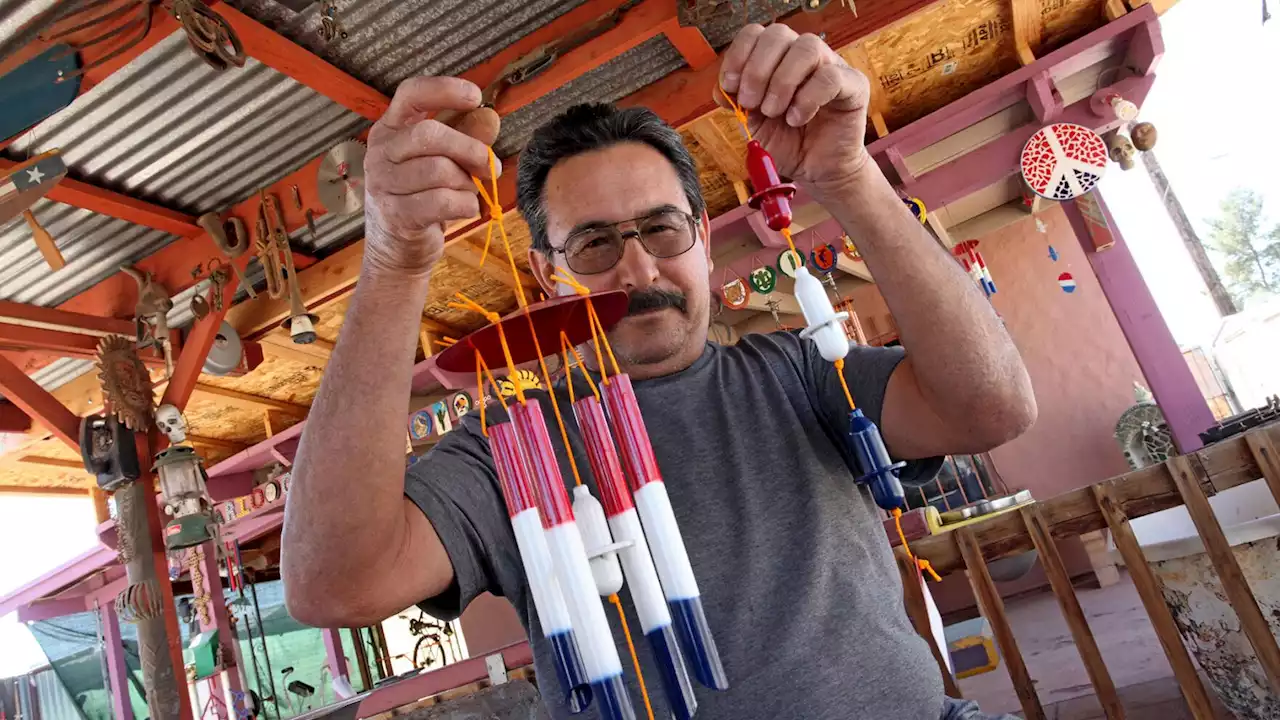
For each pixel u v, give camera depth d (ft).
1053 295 24.07
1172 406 16.07
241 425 25.99
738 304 17.98
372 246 2.75
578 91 14.47
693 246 3.93
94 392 20.66
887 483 3.18
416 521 3.50
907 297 3.34
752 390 4.09
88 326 17.17
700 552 3.65
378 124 2.69
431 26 12.30
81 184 13.60
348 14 11.67
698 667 2.44
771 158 3.23
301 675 29.32
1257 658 8.05
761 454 3.89
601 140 3.89
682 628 2.47
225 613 19.94
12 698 30.40
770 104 2.93
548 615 2.37
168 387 16.67
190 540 16.03
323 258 17.88
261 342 19.80
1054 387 23.73
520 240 18.21
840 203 3.26
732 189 18.69
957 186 17.02
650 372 4.13
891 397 3.87
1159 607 8.00
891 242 3.28
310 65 11.68
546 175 3.99
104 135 13.06
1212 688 9.97
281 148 14.37
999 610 8.62
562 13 12.76
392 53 12.67
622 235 3.78
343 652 25.36
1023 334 24.29
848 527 3.80
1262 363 26.02
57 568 28.22
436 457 3.90
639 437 2.64
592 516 2.58
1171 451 20.88
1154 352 16.28
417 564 3.39
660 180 3.88
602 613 2.38
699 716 3.43
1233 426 10.41
